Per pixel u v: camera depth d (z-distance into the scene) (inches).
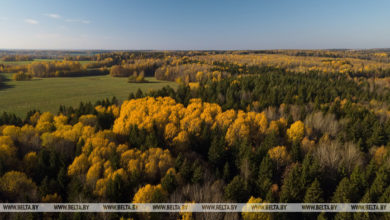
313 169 1488.7
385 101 3277.6
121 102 3779.5
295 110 2893.7
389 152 1679.4
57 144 1947.6
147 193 1314.0
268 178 1521.9
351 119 2401.6
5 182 1402.6
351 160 1711.4
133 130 2190.0
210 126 2541.8
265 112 2869.1
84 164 1665.8
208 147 2167.8
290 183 1444.4
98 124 2549.2
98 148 1847.9
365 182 1397.6
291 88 3737.7
